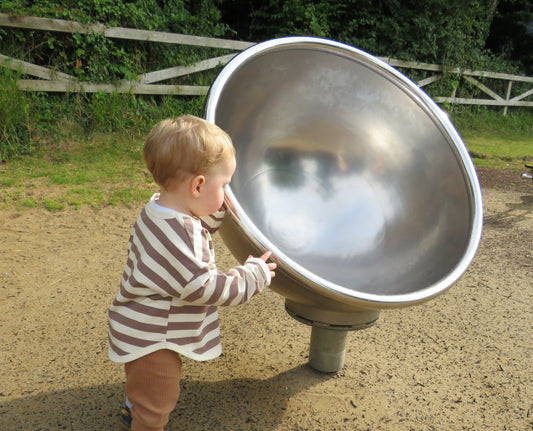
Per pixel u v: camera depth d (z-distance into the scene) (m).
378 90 2.04
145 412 1.34
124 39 6.25
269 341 2.23
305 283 1.33
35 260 2.89
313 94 1.99
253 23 9.72
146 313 1.26
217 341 1.41
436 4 9.34
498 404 1.88
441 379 2.02
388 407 1.82
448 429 1.72
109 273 2.81
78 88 5.70
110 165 4.89
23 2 5.52
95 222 3.57
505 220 4.32
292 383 1.92
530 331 2.45
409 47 9.52
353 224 2.00
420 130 1.98
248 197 1.84
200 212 1.31
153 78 6.44
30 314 2.31
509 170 6.38
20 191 3.96
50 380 1.85
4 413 1.65
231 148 1.30
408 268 1.74
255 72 1.76
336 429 1.68
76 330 2.21
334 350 1.96
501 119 10.57
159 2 7.60
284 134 2.02
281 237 1.86
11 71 5.22
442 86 9.98
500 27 13.58
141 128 5.98
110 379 1.88
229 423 1.67
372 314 1.74
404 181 1.99
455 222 1.78
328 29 9.16
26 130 5.06
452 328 2.44
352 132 2.08
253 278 1.30
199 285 1.22
